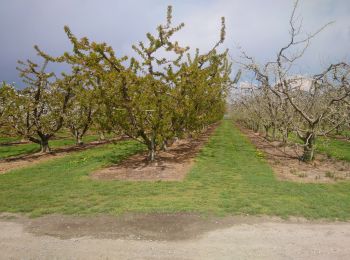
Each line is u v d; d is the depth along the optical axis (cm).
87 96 1589
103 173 1437
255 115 3372
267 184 1195
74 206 945
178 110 1590
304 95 1903
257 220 812
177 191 1104
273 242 677
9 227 792
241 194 1052
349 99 1725
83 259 610
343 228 760
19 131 2022
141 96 1435
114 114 1524
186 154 1961
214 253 626
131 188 1152
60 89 2158
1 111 1997
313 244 667
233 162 1686
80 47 1380
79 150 2281
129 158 1841
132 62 1433
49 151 2198
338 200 985
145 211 880
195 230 747
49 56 1470
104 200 1003
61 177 1367
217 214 852
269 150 2173
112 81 1405
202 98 1850
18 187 1202
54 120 2136
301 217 834
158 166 1563
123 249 649
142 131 1596
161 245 666
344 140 2972
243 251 634
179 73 1589
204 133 3709
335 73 1587
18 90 2047
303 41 1598
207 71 1773
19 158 1991
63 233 744
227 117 9819
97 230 757
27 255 631
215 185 1186
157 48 1498
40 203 981
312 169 1523
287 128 1952
